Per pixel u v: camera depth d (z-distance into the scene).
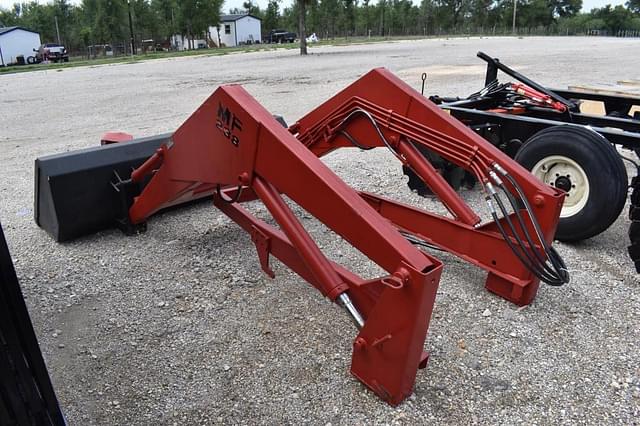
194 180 2.94
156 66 21.88
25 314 1.47
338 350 2.56
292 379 2.37
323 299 3.01
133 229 3.91
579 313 2.86
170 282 3.25
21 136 7.88
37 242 3.85
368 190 4.94
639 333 2.68
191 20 45.28
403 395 2.17
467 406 2.21
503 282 2.96
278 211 2.34
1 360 1.43
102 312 2.94
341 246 3.73
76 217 3.75
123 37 43.81
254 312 2.91
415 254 1.96
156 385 2.36
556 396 2.26
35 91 14.11
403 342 2.03
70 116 9.55
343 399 2.24
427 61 18.52
